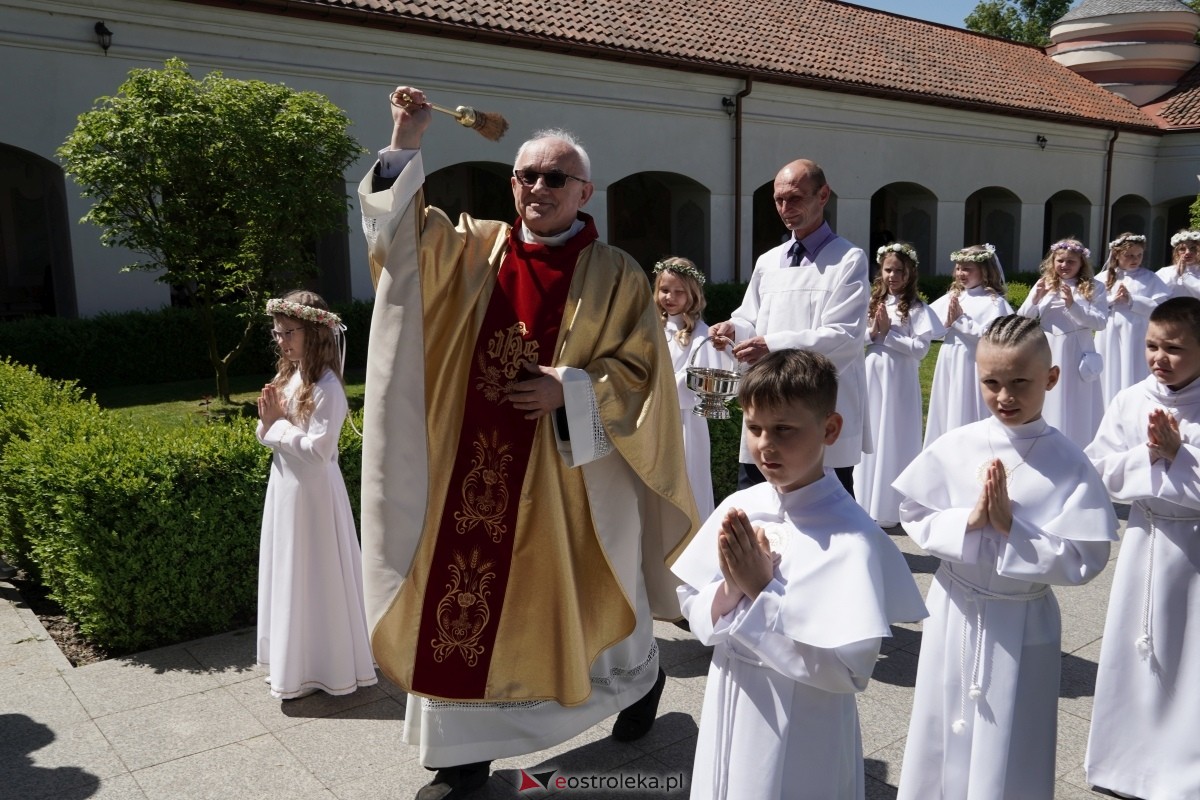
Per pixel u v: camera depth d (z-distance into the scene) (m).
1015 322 2.88
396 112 3.19
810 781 2.38
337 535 4.10
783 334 4.48
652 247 19.67
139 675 4.41
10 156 17.20
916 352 6.91
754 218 23.11
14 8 10.81
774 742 2.38
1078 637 4.71
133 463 4.71
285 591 4.01
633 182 19.73
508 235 3.49
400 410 3.21
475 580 3.36
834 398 2.41
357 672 4.23
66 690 4.26
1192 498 3.06
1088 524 2.71
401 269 3.22
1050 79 25.52
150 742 3.79
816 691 2.38
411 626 3.33
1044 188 24.11
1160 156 26.78
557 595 3.37
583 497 3.43
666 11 18.09
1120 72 26.88
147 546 4.65
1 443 5.98
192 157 8.94
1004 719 2.80
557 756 3.67
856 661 2.23
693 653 4.64
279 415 4.10
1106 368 9.11
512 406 3.35
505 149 15.07
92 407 6.38
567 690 3.37
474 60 14.47
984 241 24.88
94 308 11.93
